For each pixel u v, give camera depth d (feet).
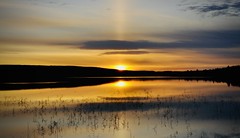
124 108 84.07
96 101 97.96
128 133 56.18
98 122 65.67
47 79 231.71
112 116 72.49
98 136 54.29
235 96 107.86
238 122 63.46
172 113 75.61
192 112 76.48
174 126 60.95
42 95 111.55
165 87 155.33
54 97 106.32
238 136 51.88
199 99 101.24
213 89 137.59
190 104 90.33
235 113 73.87
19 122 65.67
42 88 139.44
